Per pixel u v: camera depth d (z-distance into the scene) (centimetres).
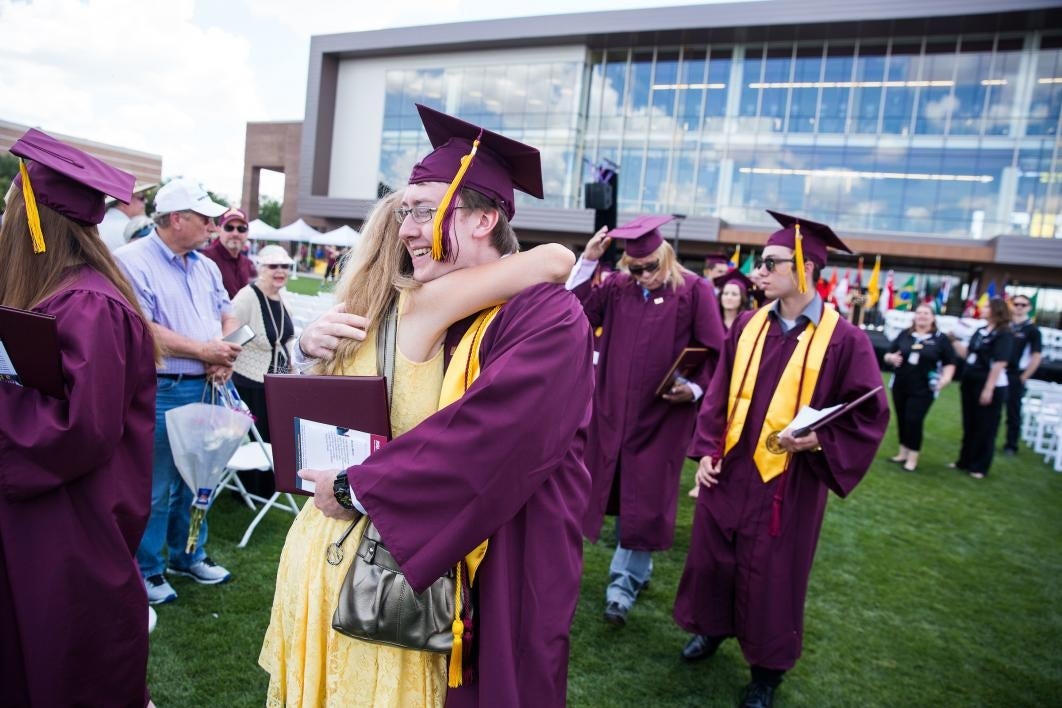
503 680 127
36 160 176
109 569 180
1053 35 2291
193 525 275
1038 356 848
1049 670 319
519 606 131
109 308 179
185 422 270
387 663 131
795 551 259
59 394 166
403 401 137
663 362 345
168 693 242
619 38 2753
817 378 256
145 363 193
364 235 148
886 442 834
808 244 260
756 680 268
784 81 2611
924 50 2433
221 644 275
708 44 2697
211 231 309
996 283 2366
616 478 360
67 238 183
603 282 383
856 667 310
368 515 123
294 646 137
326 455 137
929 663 318
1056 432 804
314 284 2609
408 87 3328
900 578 420
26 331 159
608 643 310
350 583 126
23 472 166
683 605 283
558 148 2902
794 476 260
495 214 137
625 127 2834
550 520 133
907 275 2512
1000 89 2362
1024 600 399
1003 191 2375
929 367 690
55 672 173
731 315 664
